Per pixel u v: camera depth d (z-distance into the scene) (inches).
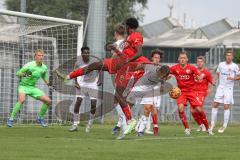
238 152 1088.2
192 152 1066.1
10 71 2106.3
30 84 1844.2
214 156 1002.1
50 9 5177.2
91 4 2266.2
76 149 1089.4
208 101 2554.1
